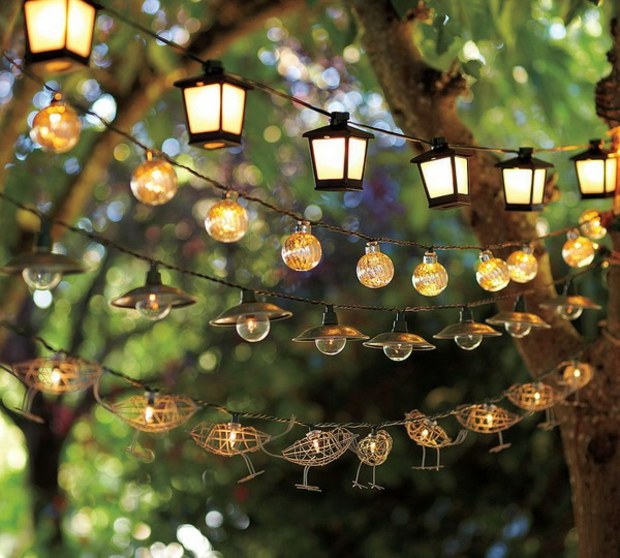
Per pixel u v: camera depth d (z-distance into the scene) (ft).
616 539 22.36
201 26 27.50
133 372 39.58
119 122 26.94
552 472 32.91
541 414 32.71
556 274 32.27
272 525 33.94
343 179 16.35
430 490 33.47
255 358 34.83
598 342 22.61
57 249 27.07
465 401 33.14
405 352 16.88
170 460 34.73
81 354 37.29
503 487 33.27
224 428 16.06
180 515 35.04
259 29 28.66
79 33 13.97
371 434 17.38
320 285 35.19
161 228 37.78
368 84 31.53
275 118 34.32
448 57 23.36
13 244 28.43
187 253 37.70
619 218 21.06
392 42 22.88
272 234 36.99
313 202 34.01
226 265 37.29
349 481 33.73
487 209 22.84
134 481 35.35
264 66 31.71
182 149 36.55
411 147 23.24
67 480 38.68
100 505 37.99
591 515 22.62
